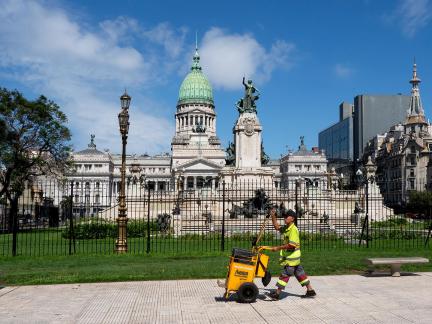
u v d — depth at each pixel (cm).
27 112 6469
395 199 14662
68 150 6988
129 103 3281
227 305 1522
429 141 14150
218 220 6028
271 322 1307
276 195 7575
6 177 6588
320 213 6850
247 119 8762
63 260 2695
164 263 2486
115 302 1581
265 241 4038
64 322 1330
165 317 1377
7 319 1366
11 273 2180
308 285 1623
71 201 3114
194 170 18538
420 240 4125
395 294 1667
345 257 2666
